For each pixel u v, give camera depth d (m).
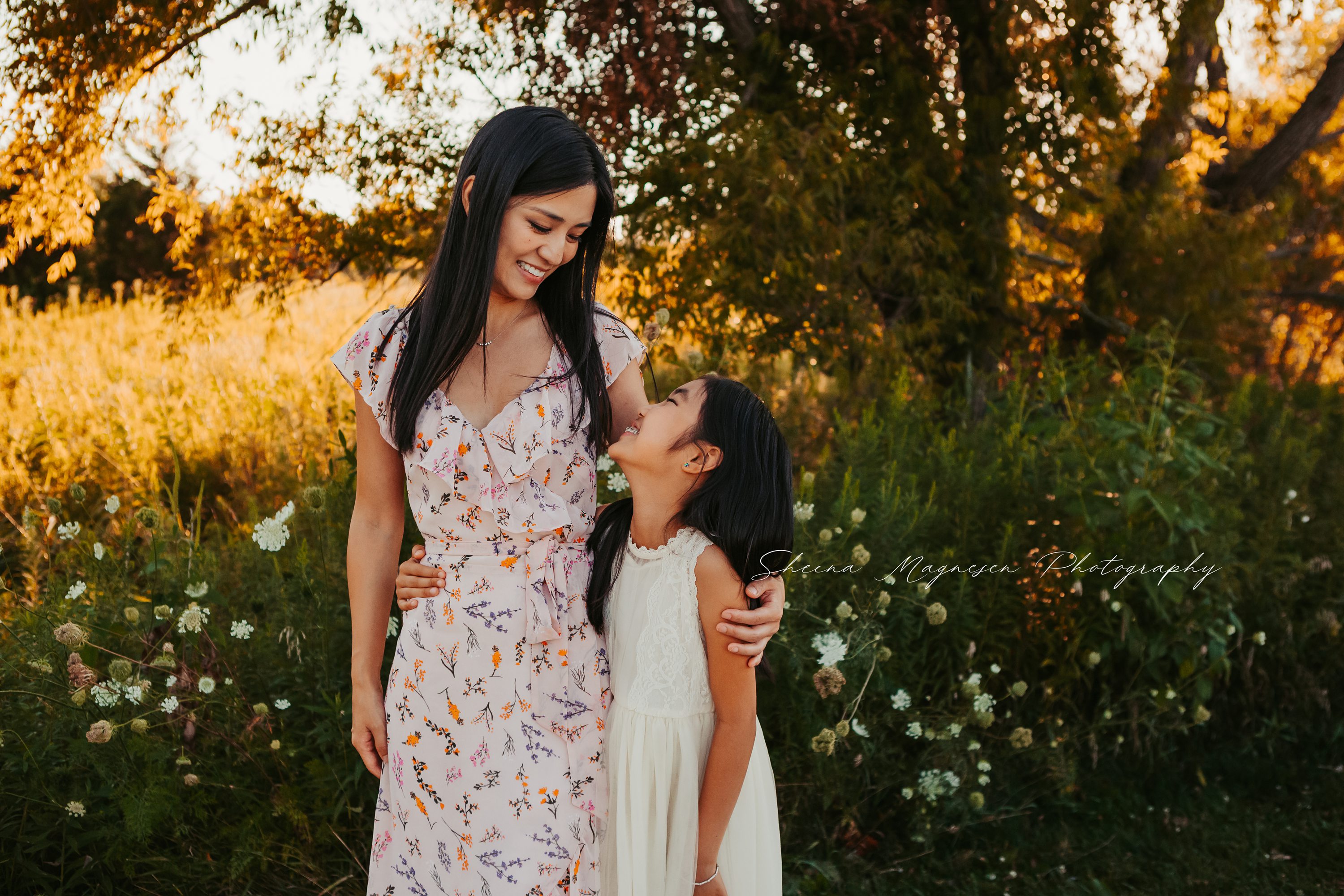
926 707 2.58
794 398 4.09
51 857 2.05
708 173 4.15
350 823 2.21
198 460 4.38
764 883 1.67
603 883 1.58
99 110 4.16
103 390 5.05
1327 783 3.00
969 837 2.60
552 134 1.44
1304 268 7.30
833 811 2.55
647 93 4.07
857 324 4.38
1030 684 2.81
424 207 4.53
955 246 4.64
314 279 4.86
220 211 4.66
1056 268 5.51
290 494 3.80
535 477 1.51
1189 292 5.14
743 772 1.52
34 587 2.57
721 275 4.15
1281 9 5.17
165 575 2.35
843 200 4.37
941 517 2.88
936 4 4.42
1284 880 2.52
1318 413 4.44
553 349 1.58
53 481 4.02
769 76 4.57
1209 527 3.00
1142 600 2.85
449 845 1.49
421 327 1.49
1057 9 4.55
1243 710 3.17
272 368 5.39
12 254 4.35
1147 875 2.54
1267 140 6.90
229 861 2.10
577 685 1.52
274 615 2.35
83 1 3.93
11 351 6.42
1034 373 4.45
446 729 1.49
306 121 4.38
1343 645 3.30
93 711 2.03
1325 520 3.37
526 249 1.45
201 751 2.17
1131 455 2.98
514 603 1.49
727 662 1.47
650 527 1.52
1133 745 2.94
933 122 4.63
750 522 1.46
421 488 1.51
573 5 4.03
